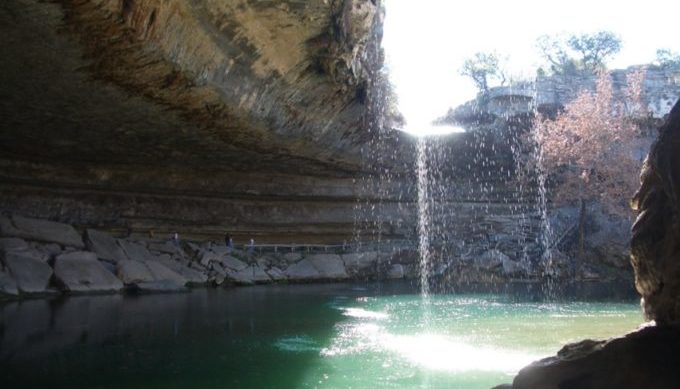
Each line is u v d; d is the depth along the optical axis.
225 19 14.38
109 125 19.80
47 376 9.31
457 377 9.96
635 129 34.75
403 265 33.19
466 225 36.31
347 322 16.23
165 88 16.12
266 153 26.03
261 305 19.55
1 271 18.78
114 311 16.55
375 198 35.75
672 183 4.96
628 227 32.59
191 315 16.56
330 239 34.12
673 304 5.07
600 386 5.07
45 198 24.72
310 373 10.20
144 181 28.17
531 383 5.38
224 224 30.78
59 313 15.59
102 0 10.98
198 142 23.02
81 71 14.45
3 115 18.17
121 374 9.71
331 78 20.58
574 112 35.72
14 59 13.52
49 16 11.34
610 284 29.50
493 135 36.97
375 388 9.23
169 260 25.95
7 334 12.37
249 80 17.91
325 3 15.82
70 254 21.66
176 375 9.84
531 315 17.89
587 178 32.75
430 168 36.41
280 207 33.16
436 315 17.78
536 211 36.91
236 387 9.20
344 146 28.78
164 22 12.87
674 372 4.83
